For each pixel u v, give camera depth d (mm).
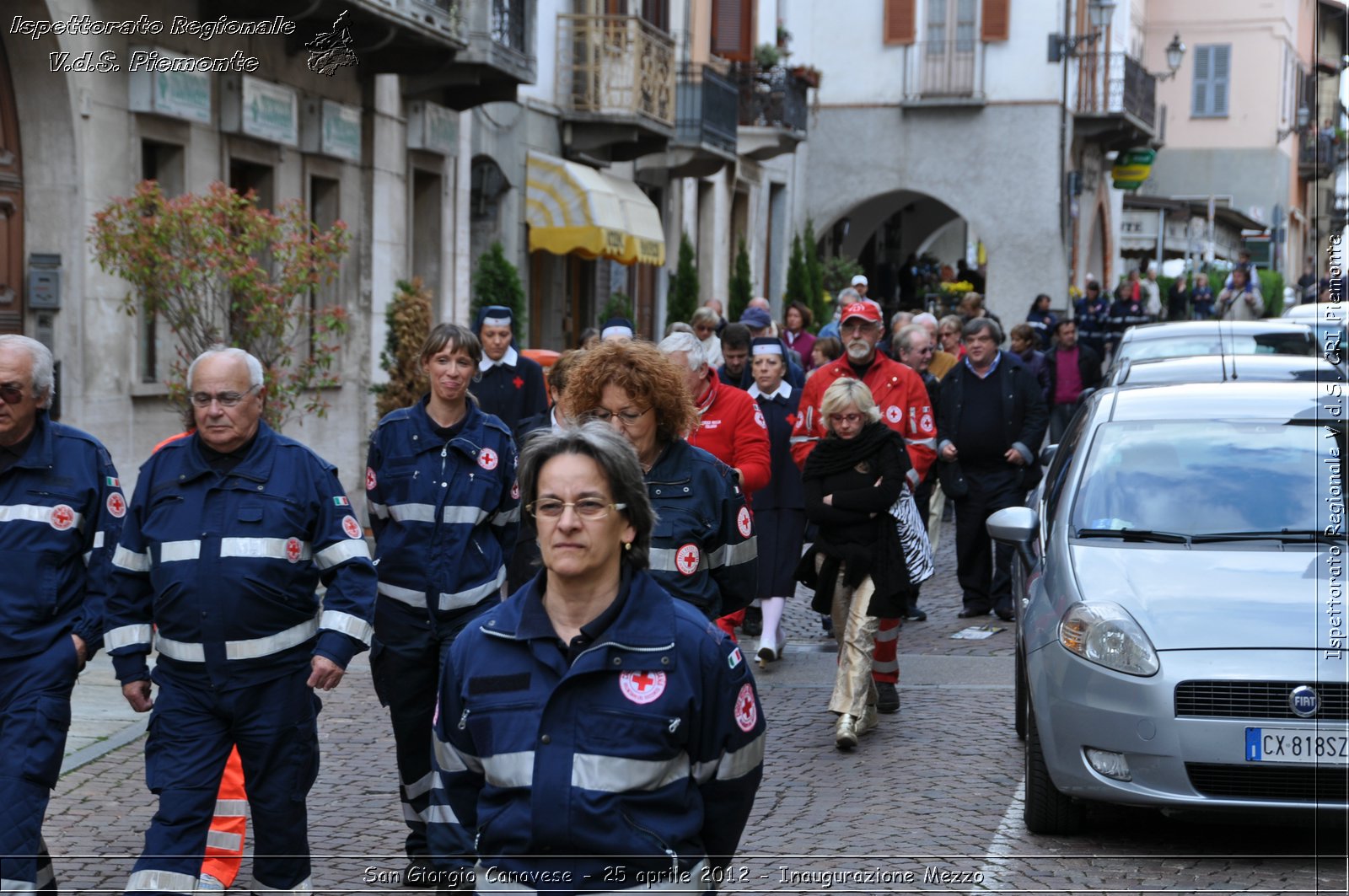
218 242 11914
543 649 3539
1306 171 62062
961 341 15953
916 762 8086
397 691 6297
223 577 5324
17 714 5461
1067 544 7230
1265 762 6188
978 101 35750
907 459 8562
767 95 31062
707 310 13664
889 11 36219
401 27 16547
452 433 6355
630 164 26016
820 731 8789
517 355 10086
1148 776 6332
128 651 5457
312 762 5508
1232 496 7332
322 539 5457
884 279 40688
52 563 5609
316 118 16750
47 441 5672
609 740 3498
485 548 6340
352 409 18312
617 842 3467
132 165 13672
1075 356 21000
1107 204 43000
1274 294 48500
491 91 19938
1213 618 6469
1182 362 10867
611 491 3561
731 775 3619
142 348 14305
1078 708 6477
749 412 8625
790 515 10492
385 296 18719
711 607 5781
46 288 12688
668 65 24547
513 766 3508
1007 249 36031
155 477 5461
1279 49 59156
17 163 12625
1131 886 6133
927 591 13852
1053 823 6777
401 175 19078
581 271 25234
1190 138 60438
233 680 5340
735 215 32844
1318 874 6266
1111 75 39062
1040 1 35406
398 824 7000
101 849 6590
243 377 5359
